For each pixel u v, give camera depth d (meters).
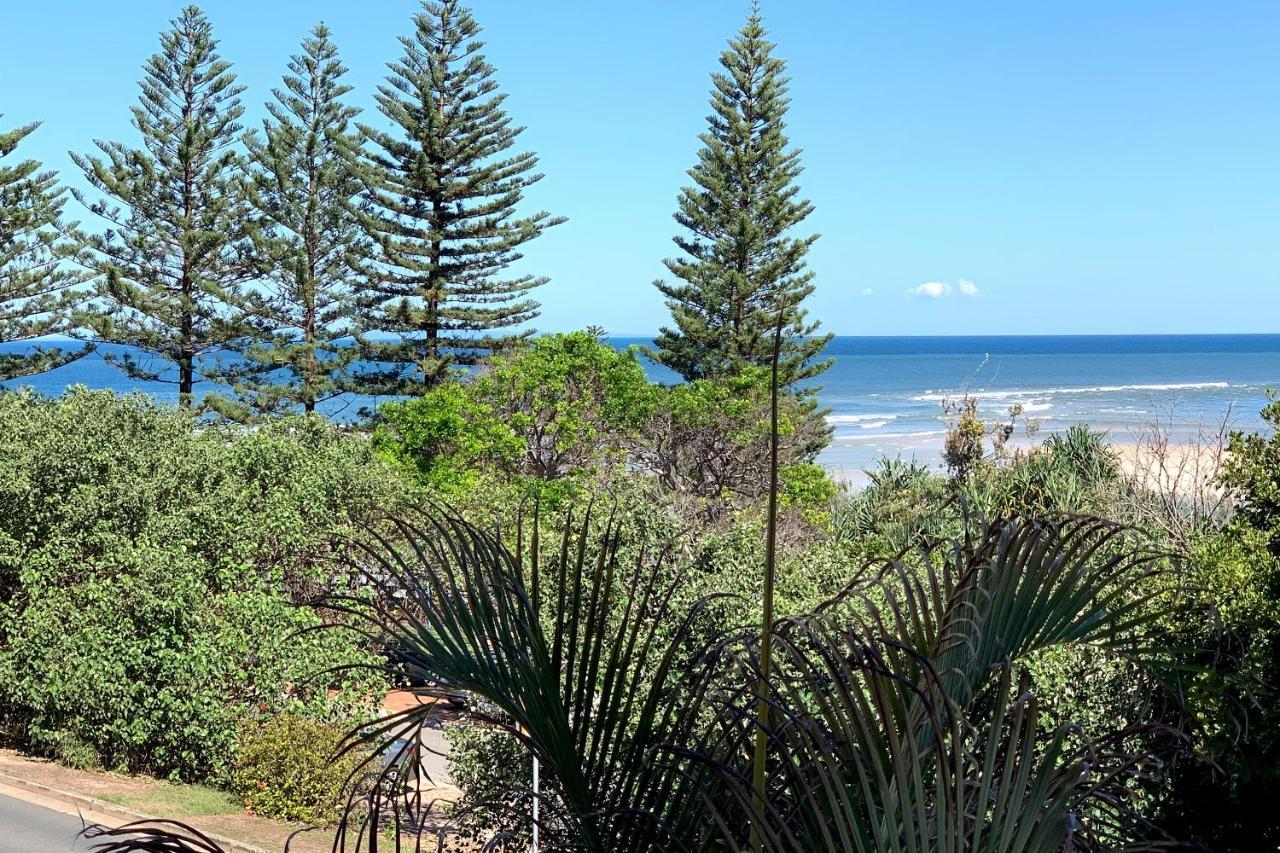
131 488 15.85
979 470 17.38
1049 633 2.64
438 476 22.66
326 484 17.00
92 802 11.77
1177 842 2.27
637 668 2.61
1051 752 2.16
